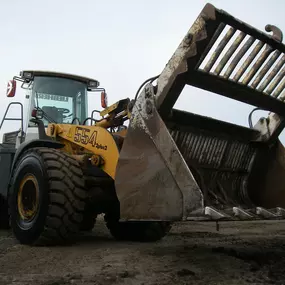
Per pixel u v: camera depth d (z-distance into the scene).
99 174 4.55
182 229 7.06
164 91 3.32
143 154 3.34
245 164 4.31
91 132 4.62
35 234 4.17
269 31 3.55
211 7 3.05
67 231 4.09
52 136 5.12
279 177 4.14
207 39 3.11
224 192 3.97
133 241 5.05
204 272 2.96
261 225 7.92
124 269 3.11
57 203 4.05
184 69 3.19
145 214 3.23
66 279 2.82
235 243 4.68
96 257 3.63
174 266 3.18
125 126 4.75
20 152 4.91
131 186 3.37
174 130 3.70
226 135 4.11
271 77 3.72
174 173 3.06
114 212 5.12
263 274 2.89
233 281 2.71
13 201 4.62
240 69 3.52
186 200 2.94
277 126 4.13
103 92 6.52
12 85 5.86
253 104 3.87
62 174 4.11
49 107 6.09
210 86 3.48
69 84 6.33
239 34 3.34
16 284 2.71
